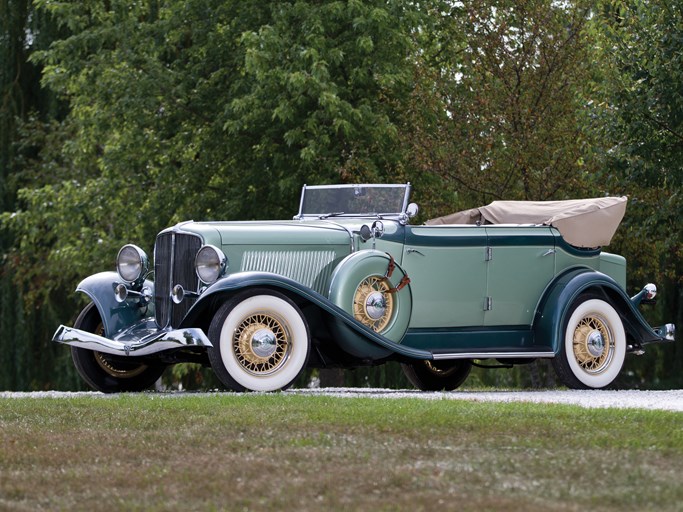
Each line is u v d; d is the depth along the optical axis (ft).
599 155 69.87
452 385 54.03
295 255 44.96
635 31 67.26
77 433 29.22
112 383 47.16
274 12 82.07
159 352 44.42
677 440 26.73
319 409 33.19
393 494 20.57
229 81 88.84
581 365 48.37
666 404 38.14
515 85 82.12
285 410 33.06
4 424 31.35
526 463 23.45
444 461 23.86
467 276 47.03
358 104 82.99
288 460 24.26
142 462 24.50
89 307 46.83
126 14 92.99
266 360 41.83
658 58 65.05
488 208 51.19
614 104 67.97
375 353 44.42
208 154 89.45
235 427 29.63
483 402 35.99
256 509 19.47
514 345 48.01
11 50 105.29
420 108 82.23
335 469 22.95
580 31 79.20
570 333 47.93
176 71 90.58
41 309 104.99
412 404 34.78
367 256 44.55
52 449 26.37
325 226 46.19
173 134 92.17
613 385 95.50
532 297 48.34
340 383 92.63
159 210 90.63
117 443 27.22
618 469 22.75
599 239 49.70
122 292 45.85
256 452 25.41
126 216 95.50
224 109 85.87
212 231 43.91
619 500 19.71
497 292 47.62
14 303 103.76
